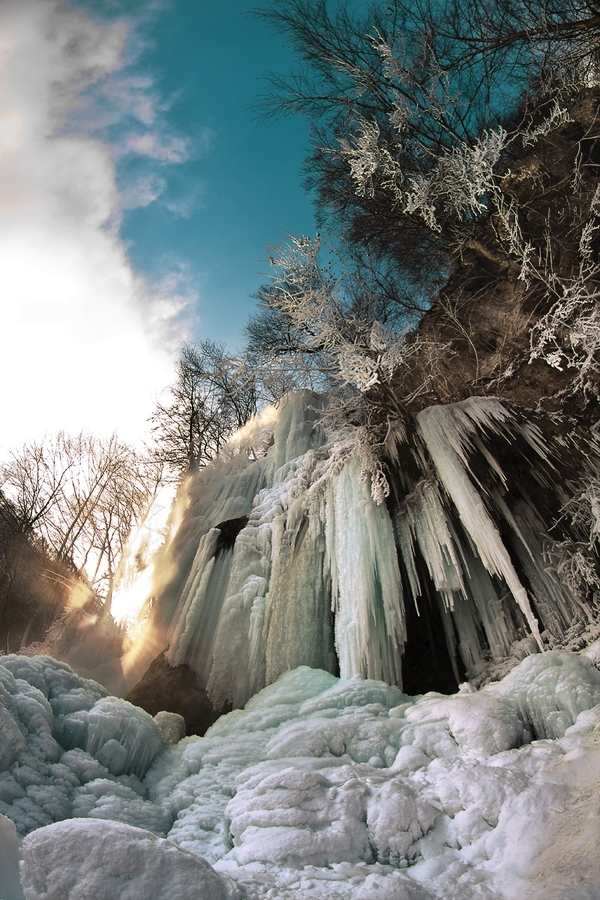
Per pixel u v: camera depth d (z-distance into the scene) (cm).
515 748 531
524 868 349
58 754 554
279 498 1065
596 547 849
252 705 783
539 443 870
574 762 435
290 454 1312
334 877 376
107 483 2464
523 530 882
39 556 2384
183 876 325
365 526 882
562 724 545
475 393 967
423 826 420
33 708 565
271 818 438
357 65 1195
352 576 861
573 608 816
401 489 935
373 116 1211
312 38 1199
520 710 581
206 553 1038
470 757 521
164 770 623
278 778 479
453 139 1154
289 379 1090
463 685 684
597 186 887
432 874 373
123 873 320
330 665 887
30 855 327
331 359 1058
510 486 900
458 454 874
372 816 428
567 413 877
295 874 379
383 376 941
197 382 2211
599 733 470
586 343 820
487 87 1184
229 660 891
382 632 834
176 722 740
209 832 486
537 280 926
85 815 489
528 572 869
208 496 1423
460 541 901
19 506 2431
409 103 1129
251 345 1584
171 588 1280
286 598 918
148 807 526
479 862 378
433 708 609
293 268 967
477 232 1052
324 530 961
